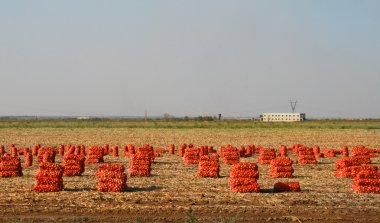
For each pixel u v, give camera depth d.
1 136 76.75
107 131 92.69
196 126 111.38
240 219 18.30
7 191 23.55
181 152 46.41
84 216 18.56
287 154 48.75
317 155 46.44
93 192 23.33
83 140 69.12
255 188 23.53
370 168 26.53
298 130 95.25
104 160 41.91
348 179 28.98
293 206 20.39
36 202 20.91
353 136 77.19
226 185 25.75
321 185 26.22
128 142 66.25
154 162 39.56
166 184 26.14
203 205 20.44
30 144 62.16
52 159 36.12
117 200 21.34
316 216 18.92
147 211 19.33
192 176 29.83
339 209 19.91
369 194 23.17
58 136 77.31
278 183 24.05
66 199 21.45
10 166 29.50
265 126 110.44
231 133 86.50
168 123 128.25
